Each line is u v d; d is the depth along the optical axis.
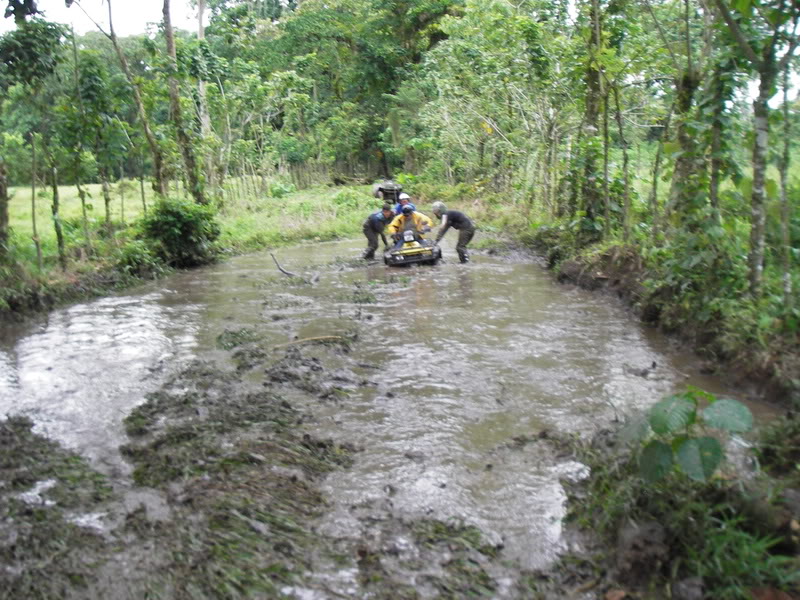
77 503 4.00
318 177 34.25
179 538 3.58
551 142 15.24
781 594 2.84
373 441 4.79
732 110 7.02
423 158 33.38
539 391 5.68
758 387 5.43
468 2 18.69
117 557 3.45
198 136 18.48
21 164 13.73
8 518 3.84
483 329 7.80
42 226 14.27
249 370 6.48
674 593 3.00
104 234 14.41
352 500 3.98
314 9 36.41
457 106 23.00
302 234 18.28
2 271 9.64
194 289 11.40
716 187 7.03
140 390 6.01
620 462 4.01
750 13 5.57
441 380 6.04
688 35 8.56
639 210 11.34
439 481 4.18
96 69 13.15
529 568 3.32
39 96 13.30
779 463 3.97
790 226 6.92
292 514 3.82
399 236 13.44
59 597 3.16
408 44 36.19
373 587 3.18
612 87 10.12
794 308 5.64
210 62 21.94
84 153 14.18
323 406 5.48
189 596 3.14
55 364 6.91
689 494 3.37
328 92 38.66
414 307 9.13
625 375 6.03
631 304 8.60
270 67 34.50
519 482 4.15
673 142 7.48
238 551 3.46
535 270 12.04
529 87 15.73
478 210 20.83
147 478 4.27
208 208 14.70
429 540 3.55
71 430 5.14
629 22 11.85
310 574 3.29
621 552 3.28
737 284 6.54
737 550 3.05
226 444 4.70
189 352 7.25
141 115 14.80
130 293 11.23
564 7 15.09
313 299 9.95
